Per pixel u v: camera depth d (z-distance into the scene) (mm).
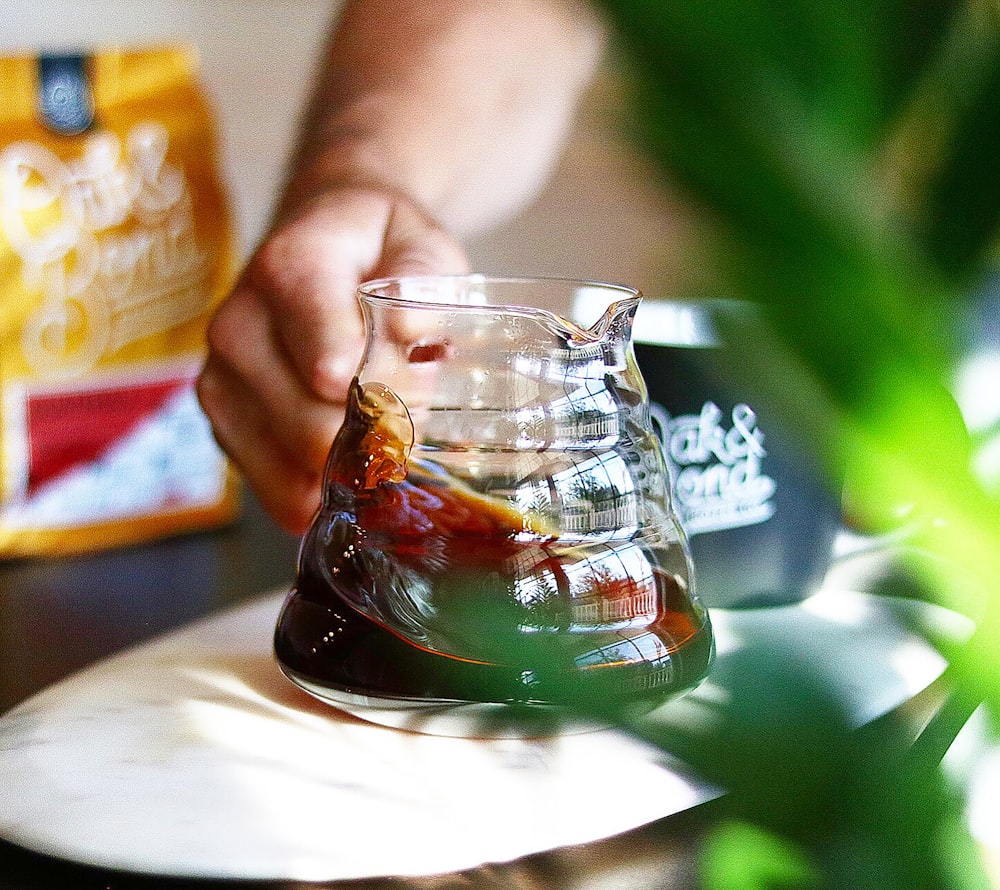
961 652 140
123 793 436
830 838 132
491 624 449
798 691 143
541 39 689
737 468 557
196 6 1363
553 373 462
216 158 792
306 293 569
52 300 732
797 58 110
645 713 158
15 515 733
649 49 111
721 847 143
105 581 706
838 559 569
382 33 728
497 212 745
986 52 110
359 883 405
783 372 123
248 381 591
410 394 465
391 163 678
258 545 777
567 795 435
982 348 121
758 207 111
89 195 742
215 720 479
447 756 458
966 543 130
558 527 457
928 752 139
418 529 460
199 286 781
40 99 728
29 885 409
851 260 112
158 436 771
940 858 130
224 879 404
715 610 564
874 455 125
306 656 475
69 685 510
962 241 112
